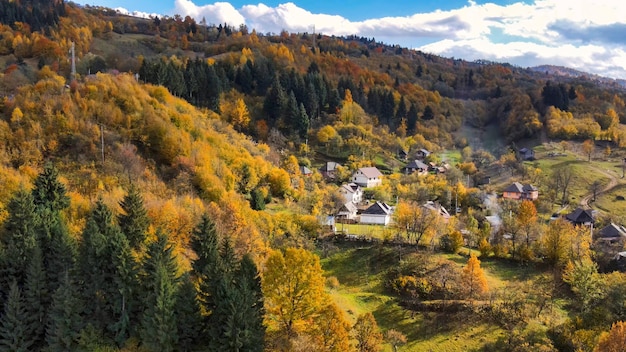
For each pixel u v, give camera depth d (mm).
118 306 44062
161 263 44312
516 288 73062
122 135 90125
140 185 78375
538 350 55594
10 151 76750
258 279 48625
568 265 75312
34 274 43531
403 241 88062
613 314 59469
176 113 107312
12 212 48906
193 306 43062
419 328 63875
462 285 71250
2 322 41812
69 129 85375
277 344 47344
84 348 42125
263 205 99312
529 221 92375
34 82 113688
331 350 46750
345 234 93188
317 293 51312
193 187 86312
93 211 53656
